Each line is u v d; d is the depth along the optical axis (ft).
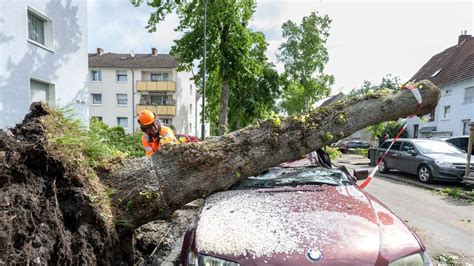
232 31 54.54
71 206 8.73
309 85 92.99
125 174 10.71
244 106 79.15
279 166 14.12
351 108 12.71
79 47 40.19
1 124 27.43
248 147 11.77
